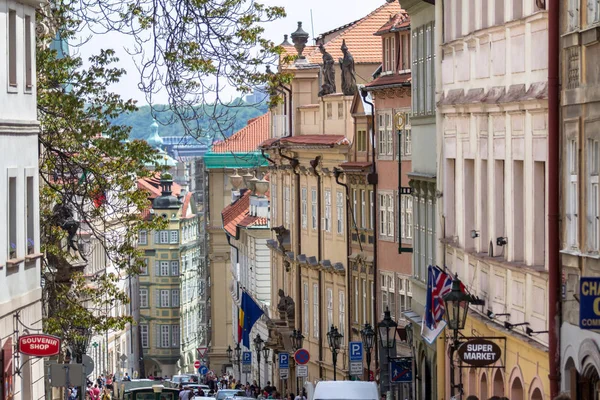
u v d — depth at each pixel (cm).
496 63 6638
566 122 5462
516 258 6278
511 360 6331
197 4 5550
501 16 6669
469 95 7175
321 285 13025
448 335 7744
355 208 11781
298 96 14038
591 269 5200
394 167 10744
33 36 7638
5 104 7100
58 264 8562
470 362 6144
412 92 9419
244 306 16738
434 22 8775
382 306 11050
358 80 13075
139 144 8100
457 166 7512
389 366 9394
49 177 9119
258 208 18162
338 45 13538
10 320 7088
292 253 14312
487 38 6788
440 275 6944
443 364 8044
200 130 5403
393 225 10769
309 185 13538
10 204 7288
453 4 7644
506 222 6425
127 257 8362
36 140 7681
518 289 6191
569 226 5462
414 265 9362
